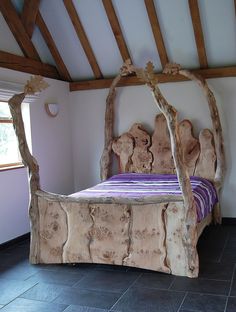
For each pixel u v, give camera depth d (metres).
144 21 4.99
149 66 3.53
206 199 4.30
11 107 3.95
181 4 4.69
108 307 3.04
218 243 4.51
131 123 5.71
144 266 3.68
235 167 5.23
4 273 3.86
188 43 5.09
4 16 4.79
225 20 4.71
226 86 5.18
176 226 3.56
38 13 5.18
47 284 3.55
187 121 5.29
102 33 5.30
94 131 5.96
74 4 5.01
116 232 3.76
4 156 4.88
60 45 5.57
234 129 5.19
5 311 3.05
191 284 3.38
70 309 3.04
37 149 5.29
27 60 5.17
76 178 6.11
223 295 3.14
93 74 5.91
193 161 5.24
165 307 2.99
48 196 3.97
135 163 5.55
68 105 6.03
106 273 3.76
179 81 5.39
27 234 5.07
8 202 4.74
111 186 4.79
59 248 3.98
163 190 4.29
